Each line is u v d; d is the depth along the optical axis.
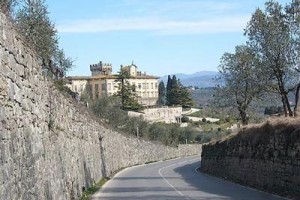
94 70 156.25
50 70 21.70
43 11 23.73
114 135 49.41
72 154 21.52
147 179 36.62
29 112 12.56
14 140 10.34
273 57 31.02
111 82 131.25
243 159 31.50
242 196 21.61
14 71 11.02
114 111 67.69
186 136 102.88
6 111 9.87
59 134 18.05
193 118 125.81
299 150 21.47
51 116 16.42
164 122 111.50
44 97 15.36
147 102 151.25
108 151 42.59
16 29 11.72
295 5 30.47
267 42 31.03
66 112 21.05
